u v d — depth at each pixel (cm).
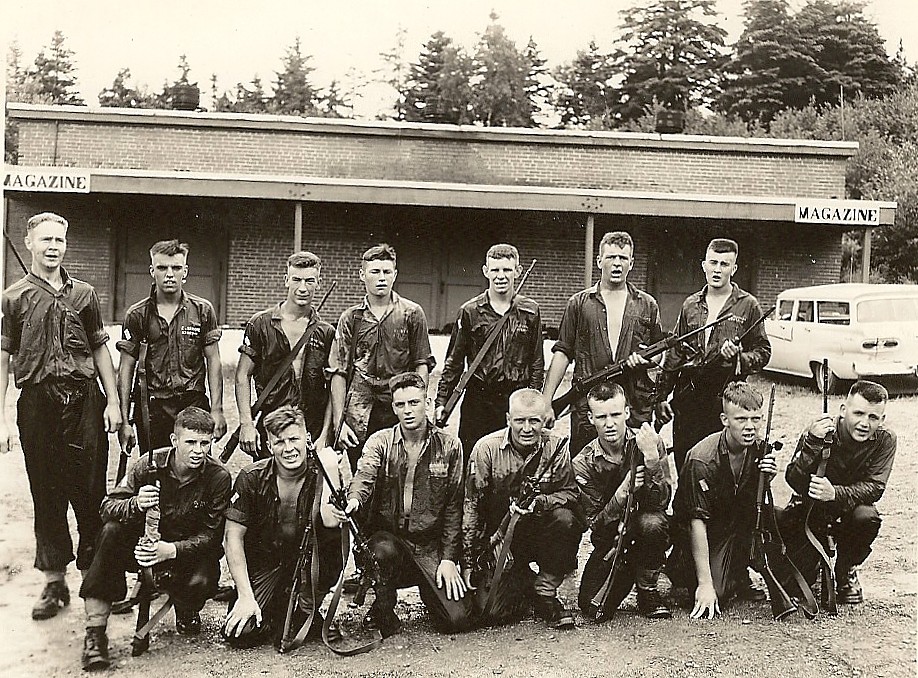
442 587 446
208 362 514
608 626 452
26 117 1678
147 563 408
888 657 409
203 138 1723
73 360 473
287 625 425
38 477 471
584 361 536
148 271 1614
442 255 1670
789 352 1203
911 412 979
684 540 473
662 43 2892
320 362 511
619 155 1766
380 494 446
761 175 1770
